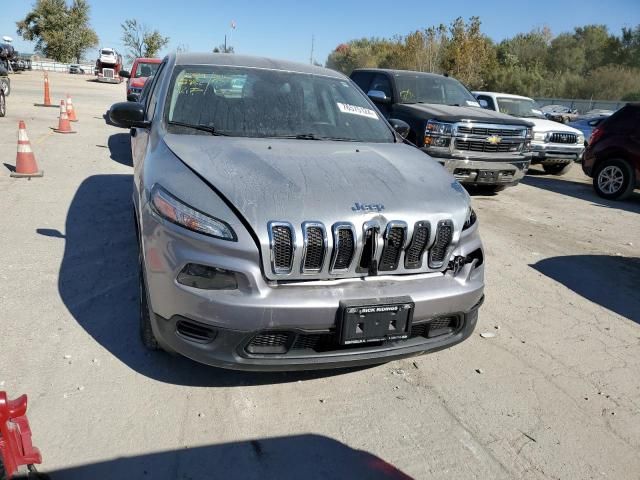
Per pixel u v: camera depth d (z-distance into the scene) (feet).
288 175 9.43
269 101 12.89
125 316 12.16
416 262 9.40
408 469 8.37
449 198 10.02
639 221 26.94
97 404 9.14
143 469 7.88
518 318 14.17
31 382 9.57
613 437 9.59
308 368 8.80
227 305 8.21
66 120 38.14
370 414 9.57
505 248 20.21
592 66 154.40
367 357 9.02
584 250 20.86
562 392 10.84
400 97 29.63
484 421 9.69
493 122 25.91
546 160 37.55
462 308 9.75
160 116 12.04
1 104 43.04
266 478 7.95
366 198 9.18
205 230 8.44
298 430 8.99
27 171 24.12
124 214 19.75
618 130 31.96
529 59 157.07
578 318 14.51
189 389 9.77
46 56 213.66
